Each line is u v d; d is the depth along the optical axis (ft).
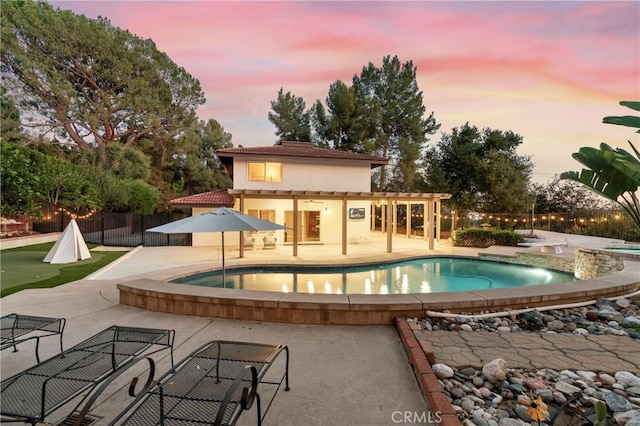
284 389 11.00
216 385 9.75
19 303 21.22
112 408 9.82
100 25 93.35
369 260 43.80
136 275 31.58
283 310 17.78
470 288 33.76
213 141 131.13
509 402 10.38
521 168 90.53
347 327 17.13
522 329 16.69
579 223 66.85
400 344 14.93
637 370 11.85
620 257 32.81
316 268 41.29
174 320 18.13
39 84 85.76
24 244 49.08
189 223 24.54
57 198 62.44
